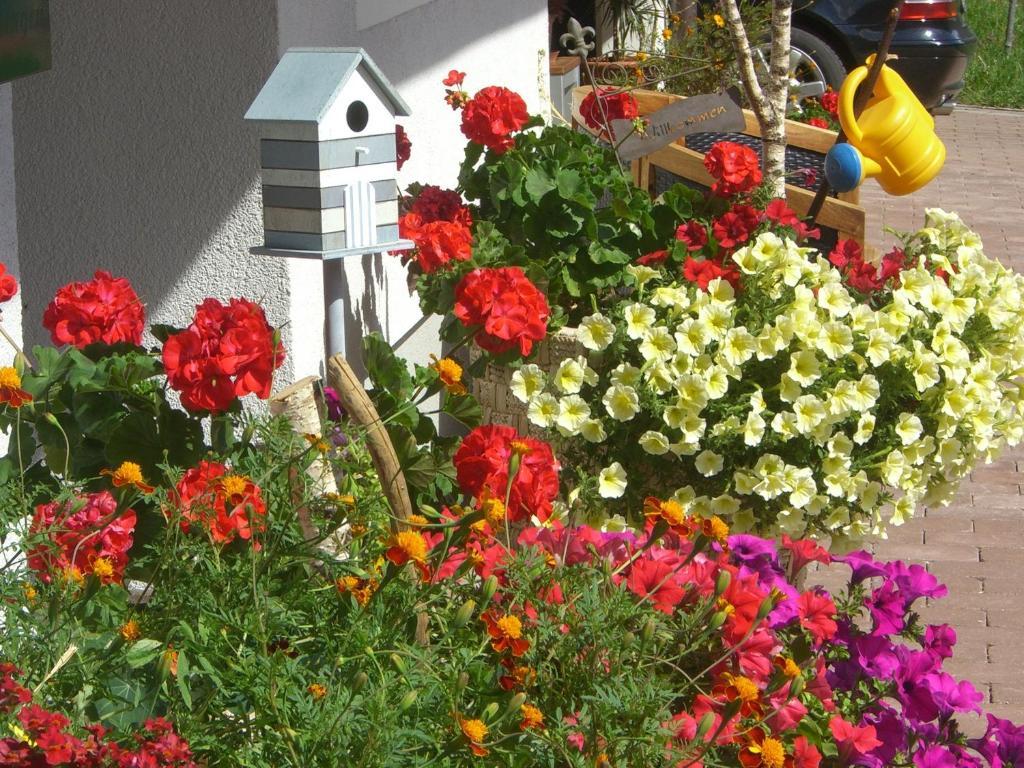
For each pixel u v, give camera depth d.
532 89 6.95
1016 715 3.90
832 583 4.77
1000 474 6.02
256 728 2.02
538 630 2.18
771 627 2.39
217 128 4.36
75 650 2.02
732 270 3.89
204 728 2.02
